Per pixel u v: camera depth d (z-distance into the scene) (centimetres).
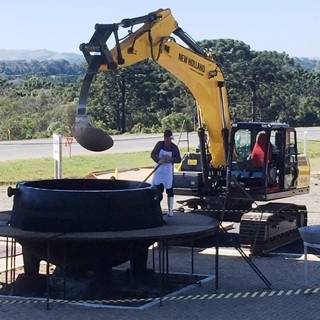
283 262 1348
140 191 1072
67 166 3209
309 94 8706
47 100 8369
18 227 1072
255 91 8000
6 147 4222
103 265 1077
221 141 1631
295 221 1595
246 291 1109
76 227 1037
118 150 4094
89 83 1187
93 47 1209
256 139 1595
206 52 1611
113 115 7725
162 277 1061
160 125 7162
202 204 1706
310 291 1094
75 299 1057
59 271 1181
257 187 1566
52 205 1043
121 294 1085
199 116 1642
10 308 1000
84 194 1041
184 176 1661
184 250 1458
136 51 1381
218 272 1209
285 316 968
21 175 2912
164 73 7744
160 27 1444
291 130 1634
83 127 1148
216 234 1120
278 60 8475
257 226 1417
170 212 1291
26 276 1126
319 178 3036
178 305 1021
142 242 1073
